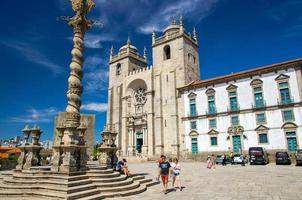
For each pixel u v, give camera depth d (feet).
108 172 52.95
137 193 47.21
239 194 43.60
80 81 57.31
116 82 214.28
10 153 162.20
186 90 162.30
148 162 153.79
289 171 76.43
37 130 60.64
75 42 58.59
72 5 60.59
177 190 50.57
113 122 205.98
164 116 173.47
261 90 131.54
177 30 186.80
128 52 211.20
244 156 118.42
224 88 145.07
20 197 39.47
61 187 40.96
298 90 119.75
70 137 49.70
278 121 123.65
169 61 181.47
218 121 143.84
